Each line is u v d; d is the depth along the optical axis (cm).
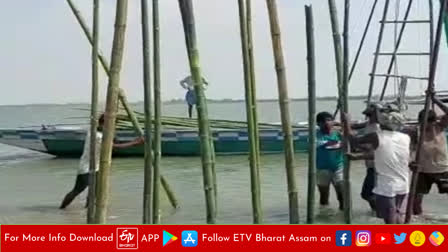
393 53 1633
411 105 1736
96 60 873
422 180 1057
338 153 1163
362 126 1070
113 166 1992
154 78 786
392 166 873
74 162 2166
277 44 676
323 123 1166
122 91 1131
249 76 714
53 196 1409
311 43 711
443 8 775
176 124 2317
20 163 2150
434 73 800
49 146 2306
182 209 1209
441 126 1053
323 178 1180
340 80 760
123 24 611
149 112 796
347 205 782
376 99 1653
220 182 1591
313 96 726
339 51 748
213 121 2367
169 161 2122
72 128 2327
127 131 2136
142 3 772
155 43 776
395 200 876
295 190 715
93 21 862
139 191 1465
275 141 2214
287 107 694
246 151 2245
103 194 639
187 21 664
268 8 672
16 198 1386
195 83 680
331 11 737
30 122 6038
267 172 1767
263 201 1291
